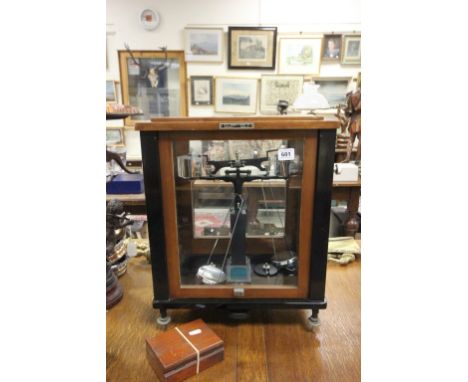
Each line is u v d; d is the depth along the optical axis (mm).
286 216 954
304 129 702
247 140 734
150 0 2092
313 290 810
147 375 698
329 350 769
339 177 1423
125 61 2184
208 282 853
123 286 1038
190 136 710
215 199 969
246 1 2092
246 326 854
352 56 2152
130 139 2322
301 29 2133
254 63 2182
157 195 747
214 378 691
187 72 2211
